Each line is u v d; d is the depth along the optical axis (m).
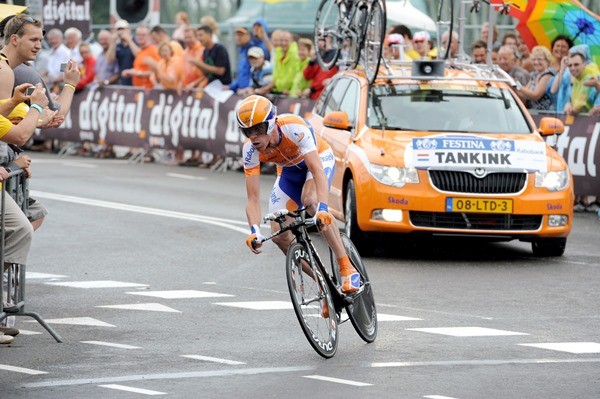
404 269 31.97
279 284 29.78
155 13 67.69
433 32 56.09
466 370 20.73
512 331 24.23
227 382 19.75
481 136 34.50
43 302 27.20
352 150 34.88
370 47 38.34
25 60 24.77
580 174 45.53
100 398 18.62
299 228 22.03
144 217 41.97
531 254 35.09
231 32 62.78
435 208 32.94
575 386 19.58
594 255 34.97
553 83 46.75
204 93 59.72
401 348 22.62
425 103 36.31
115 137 64.62
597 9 54.00
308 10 64.31
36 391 19.08
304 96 54.69
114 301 27.34
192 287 29.25
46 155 67.19
